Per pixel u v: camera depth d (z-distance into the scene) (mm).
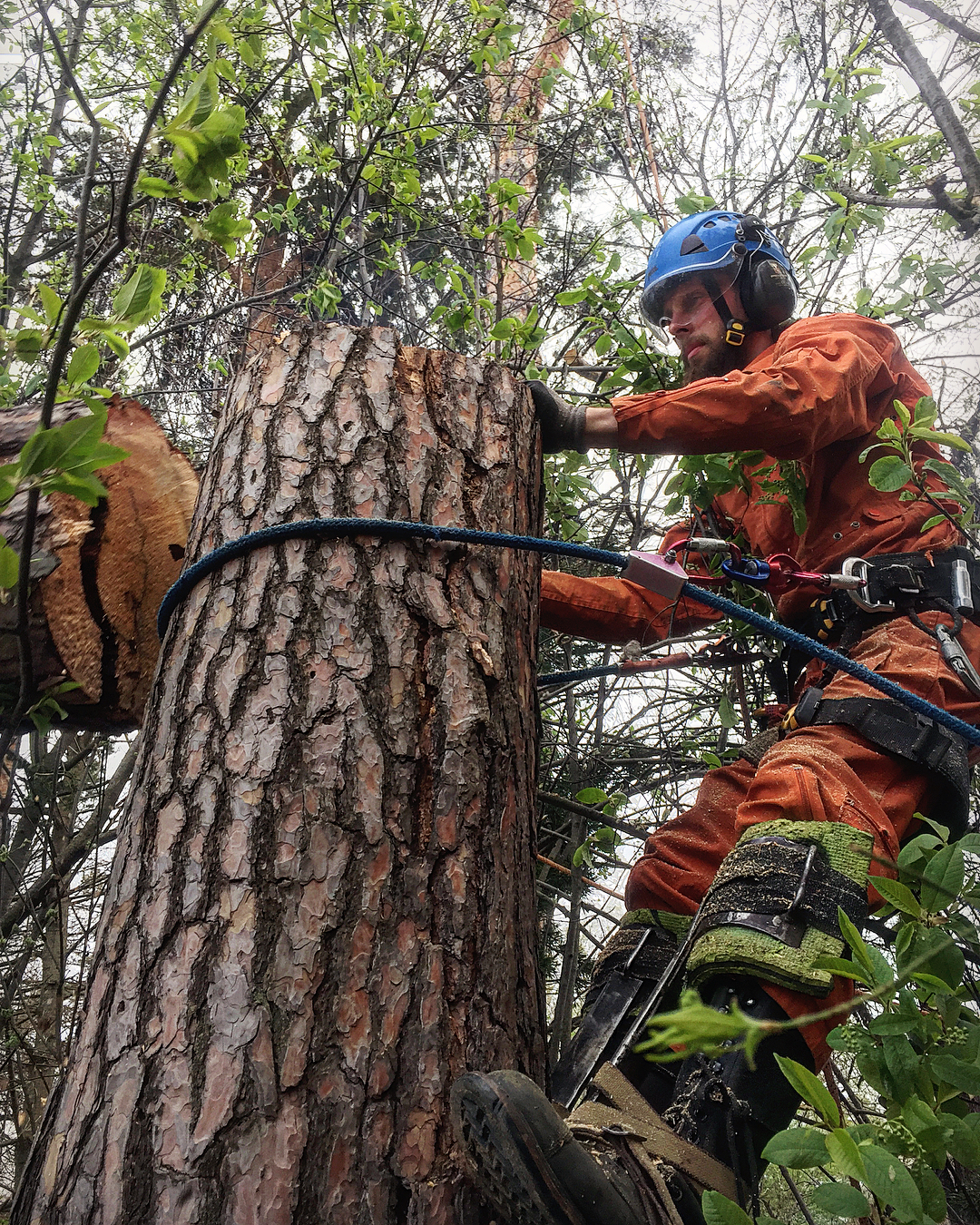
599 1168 1011
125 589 1698
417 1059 988
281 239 4320
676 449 1556
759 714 1948
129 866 1115
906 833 1518
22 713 1459
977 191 2037
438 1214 933
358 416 1323
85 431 1066
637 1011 1591
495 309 3232
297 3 3531
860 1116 2123
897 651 1563
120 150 4199
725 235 2025
